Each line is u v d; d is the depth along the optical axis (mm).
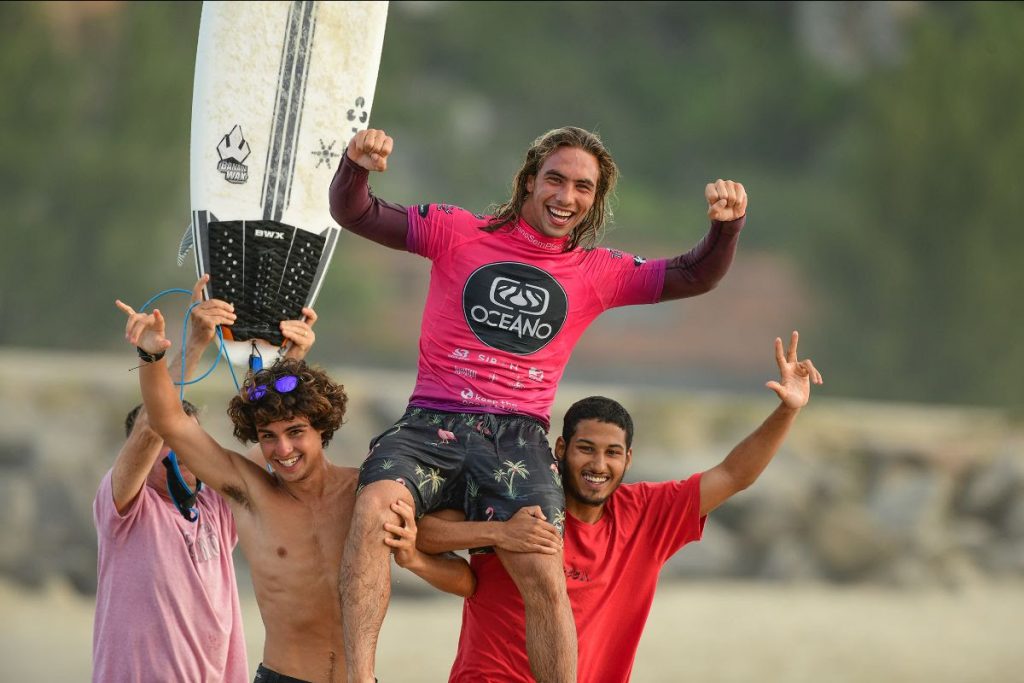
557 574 14875
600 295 16234
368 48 18938
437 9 159125
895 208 115500
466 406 15617
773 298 141375
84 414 54250
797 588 56469
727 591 55312
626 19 167375
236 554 51812
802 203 146500
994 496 61094
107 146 108938
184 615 16594
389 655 42656
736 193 15734
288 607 15773
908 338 112500
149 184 107250
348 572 14367
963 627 51406
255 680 15930
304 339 17844
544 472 15445
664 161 157750
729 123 157500
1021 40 124750
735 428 60875
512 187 16250
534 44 160625
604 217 16531
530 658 14883
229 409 15609
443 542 15203
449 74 159500
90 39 126812
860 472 61094
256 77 18500
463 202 146125
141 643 16438
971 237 112375
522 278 15836
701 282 16422
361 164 15148
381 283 135125
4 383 54312
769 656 45312
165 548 16672
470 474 15383
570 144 15773
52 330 103375
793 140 157875
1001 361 110688
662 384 138625
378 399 57594
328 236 18500
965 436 63844
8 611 46281
